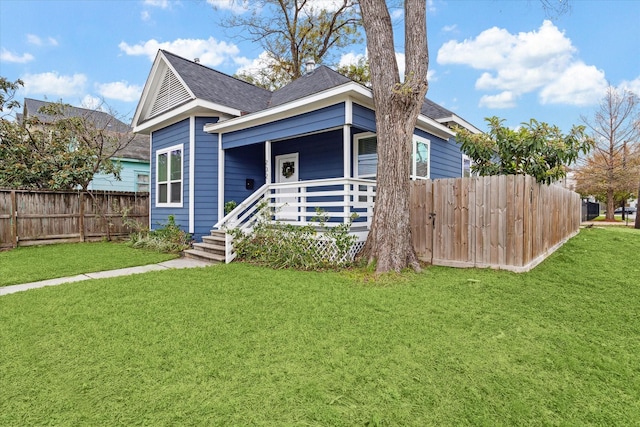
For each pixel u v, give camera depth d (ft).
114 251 27.50
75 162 34.91
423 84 17.89
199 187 30.27
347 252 20.56
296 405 7.00
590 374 8.16
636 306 12.72
